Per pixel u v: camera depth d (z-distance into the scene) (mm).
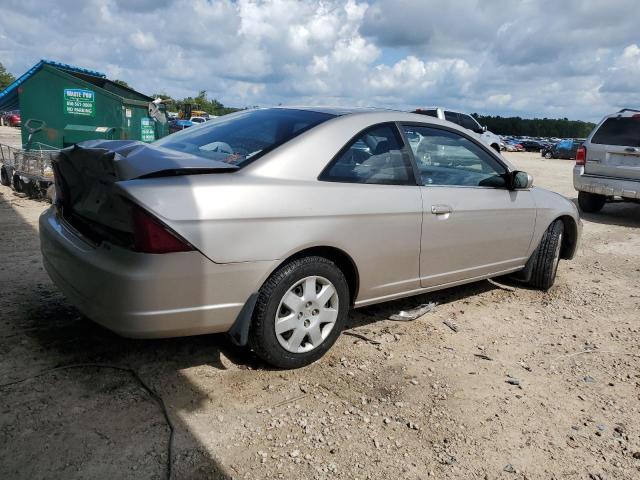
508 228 4410
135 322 2594
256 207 2809
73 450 2357
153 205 2520
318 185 3117
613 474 2494
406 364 3408
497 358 3605
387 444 2594
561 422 2889
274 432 2613
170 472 2279
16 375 2908
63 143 8867
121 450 2389
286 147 3111
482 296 4855
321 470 2379
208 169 2807
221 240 2693
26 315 3641
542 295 4992
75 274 2807
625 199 9844
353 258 3297
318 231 3053
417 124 3855
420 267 3770
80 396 2764
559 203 4969
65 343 3307
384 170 3535
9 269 4566
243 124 3584
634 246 7430
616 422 2920
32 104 8758
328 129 3299
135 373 3020
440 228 3793
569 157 36750
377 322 4055
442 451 2578
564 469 2512
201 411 2730
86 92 8672
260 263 2842
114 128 8781
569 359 3668
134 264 2545
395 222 3471
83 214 2969
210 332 2846
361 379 3178
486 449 2615
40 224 3371
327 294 3227
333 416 2781
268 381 3064
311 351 3215
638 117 9008
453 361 3508
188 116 14789
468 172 4188
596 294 5129
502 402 3045
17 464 2240
